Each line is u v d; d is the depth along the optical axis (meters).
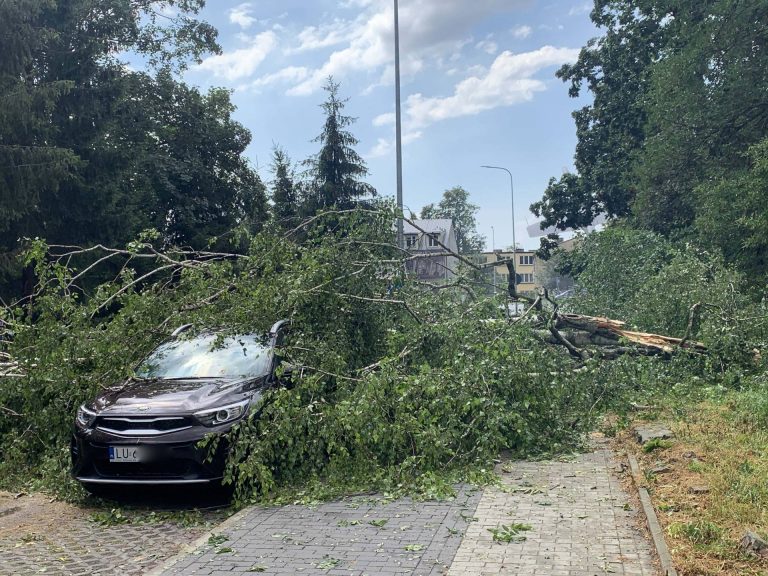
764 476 6.15
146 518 6.38
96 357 8.38
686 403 10.12
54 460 7.61
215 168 33.91
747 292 17.77
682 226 25.75
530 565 4.59
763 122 22.75
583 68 35.88
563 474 7.04
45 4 21.00
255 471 6.43
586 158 37.09
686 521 5.18
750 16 21.19
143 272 23.94
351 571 4.62
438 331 9.05
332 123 34.34
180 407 6.64
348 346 9.20
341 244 10.53
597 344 13.35
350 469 6.90
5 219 19.59
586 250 20.45
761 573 4.24
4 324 9.82
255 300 8.64
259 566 4.75
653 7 24.77
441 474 6.96
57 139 22.38
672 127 23.91
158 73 31.95
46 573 4.97
